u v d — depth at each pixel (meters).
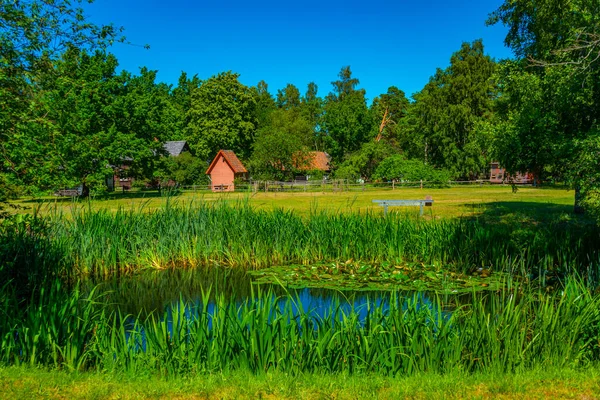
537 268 10.74
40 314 5.84
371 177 52.03
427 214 20.95
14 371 5.09
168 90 79.50
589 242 12.16
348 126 58.34
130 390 4.68
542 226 16.30
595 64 9.12
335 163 59.22
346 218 13.80
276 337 5.43
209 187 48.91
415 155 57.19
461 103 50.72
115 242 12.50
